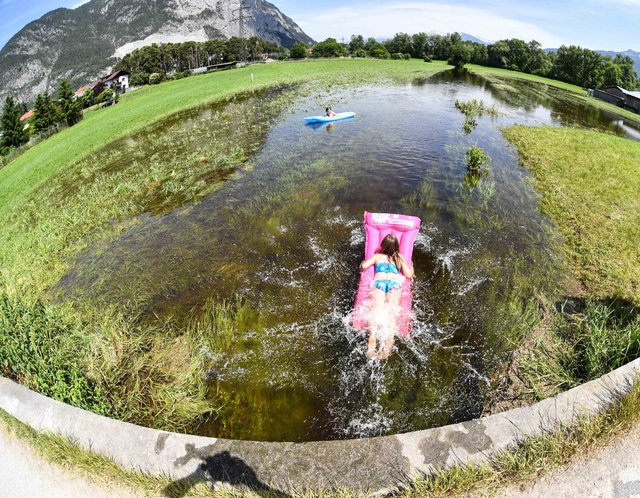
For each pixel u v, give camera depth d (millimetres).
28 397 4023
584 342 5008
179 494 3074
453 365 5160
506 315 5855
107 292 7418
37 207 13125
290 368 5316
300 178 12016
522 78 42844
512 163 12609
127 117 25328
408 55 60469
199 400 4820
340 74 38188
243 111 23156
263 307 6504
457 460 3119
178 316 6555
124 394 4633
